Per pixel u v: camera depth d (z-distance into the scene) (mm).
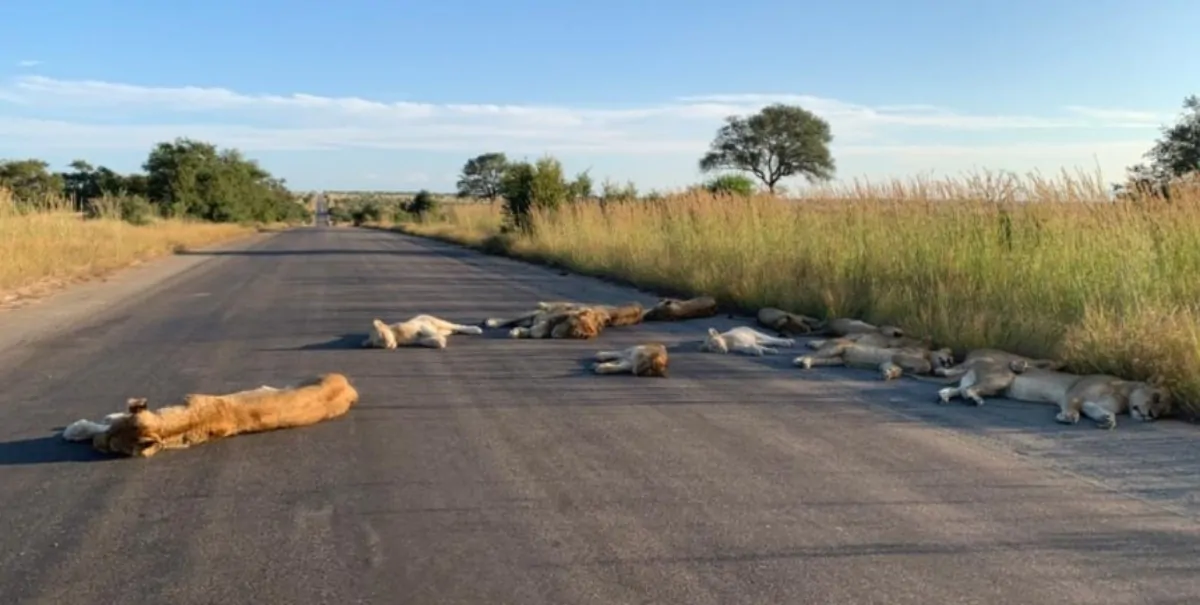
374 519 5285
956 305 11773
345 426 7371
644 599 4246
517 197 36844
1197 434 7160
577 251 26359
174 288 19797
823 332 12438
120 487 5848
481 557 4742
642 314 13602
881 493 5730
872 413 7871
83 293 18422
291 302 16891
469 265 28203
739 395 8586
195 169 76438
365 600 4250
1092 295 10766
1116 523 5211
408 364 10156
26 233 24562
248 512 5398
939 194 14797
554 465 6324
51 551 4832
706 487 5848
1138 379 8227
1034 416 7750
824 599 4242
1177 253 10898
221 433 6883
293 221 122938
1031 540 4961
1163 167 21375
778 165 50875
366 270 25906
